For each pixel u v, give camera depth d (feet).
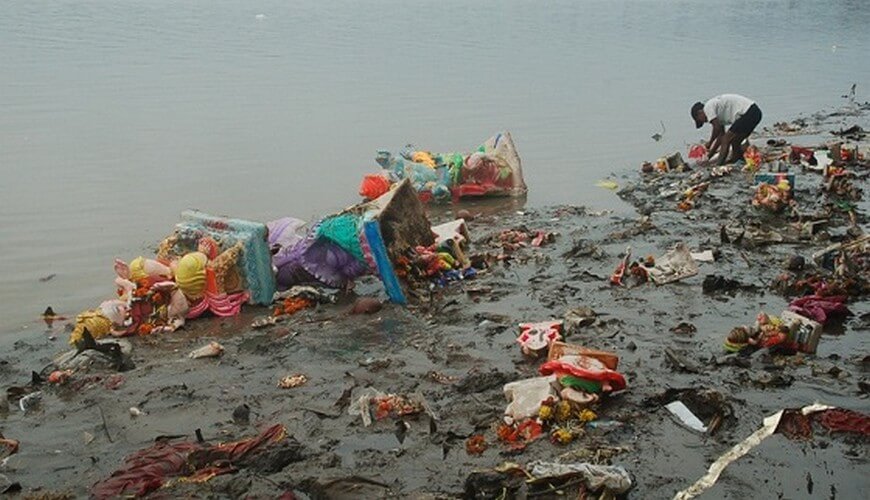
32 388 27.35
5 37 132.16
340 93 86.22
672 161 57.26
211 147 63.46
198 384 27.14
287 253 36.11
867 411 22.84
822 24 180.86
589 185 54.24
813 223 40.09
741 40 146.51
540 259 38.45
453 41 138.72
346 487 20.36
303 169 57.47
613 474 19.69
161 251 36.14
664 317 30.58
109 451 23.24
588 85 93.76
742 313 30.73
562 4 248.11
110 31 144.77
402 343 29.86
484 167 51.78
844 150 55.83
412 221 36.91
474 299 33.83
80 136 66.85
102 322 31.76
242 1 227.20
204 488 20.79
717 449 21.42
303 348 29.73
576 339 28.71
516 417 23.13
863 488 19.36
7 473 22.27
